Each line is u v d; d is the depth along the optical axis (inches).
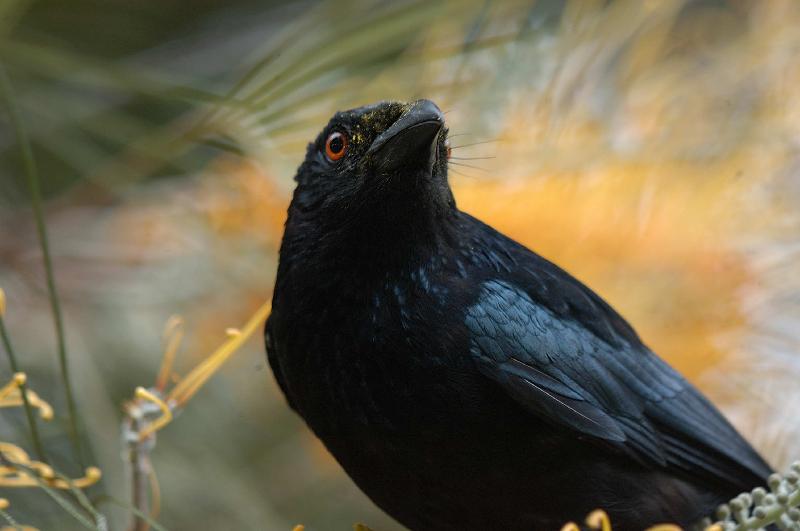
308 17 410.3
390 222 362.3
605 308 398.0
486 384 362.3
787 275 458.3
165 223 461.7
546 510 366.9
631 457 378.9
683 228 450.3
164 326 465.1
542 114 438.6
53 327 444.1
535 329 371.9
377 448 363.3
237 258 465.1
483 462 360.5
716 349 454.6
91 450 422.6
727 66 466.6
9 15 407.8
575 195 442.3
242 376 480.4
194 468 448.8
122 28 484.1
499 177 439.5
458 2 412.8
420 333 359.9
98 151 446.3
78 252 460.1
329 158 372.2
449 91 430.0
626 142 448.5
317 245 368.2
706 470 390.9
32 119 435.2
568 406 366.3
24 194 465.1
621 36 442.6
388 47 422.6
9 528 346.0
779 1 471.8
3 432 419.8
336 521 486.0
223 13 496.4
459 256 375.9
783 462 454.3
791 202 458.0
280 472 477.7
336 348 362.9
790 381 457.7
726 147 455.2
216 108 395.9
